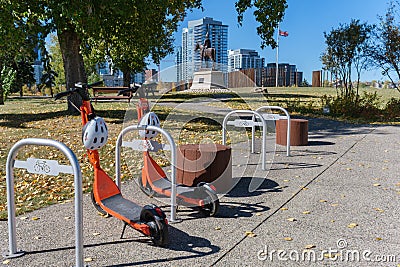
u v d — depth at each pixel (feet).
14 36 36.32
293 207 15.43
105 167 22.24
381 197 16.65
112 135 32.81
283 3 49.34
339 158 24.93
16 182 18.97
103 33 42.55
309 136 35.17
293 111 55.31
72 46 44.83
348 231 12.94
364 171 21.38
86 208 15.24
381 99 73.61
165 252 11.36
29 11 37.55
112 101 76.84
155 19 48.32
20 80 148.36
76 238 9.74
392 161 23.90
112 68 103.50
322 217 14.26
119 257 11.02
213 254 11.23
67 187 18.26
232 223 13.75
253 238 12.40
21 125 38.52
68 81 45.55
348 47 52.21
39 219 14.07
